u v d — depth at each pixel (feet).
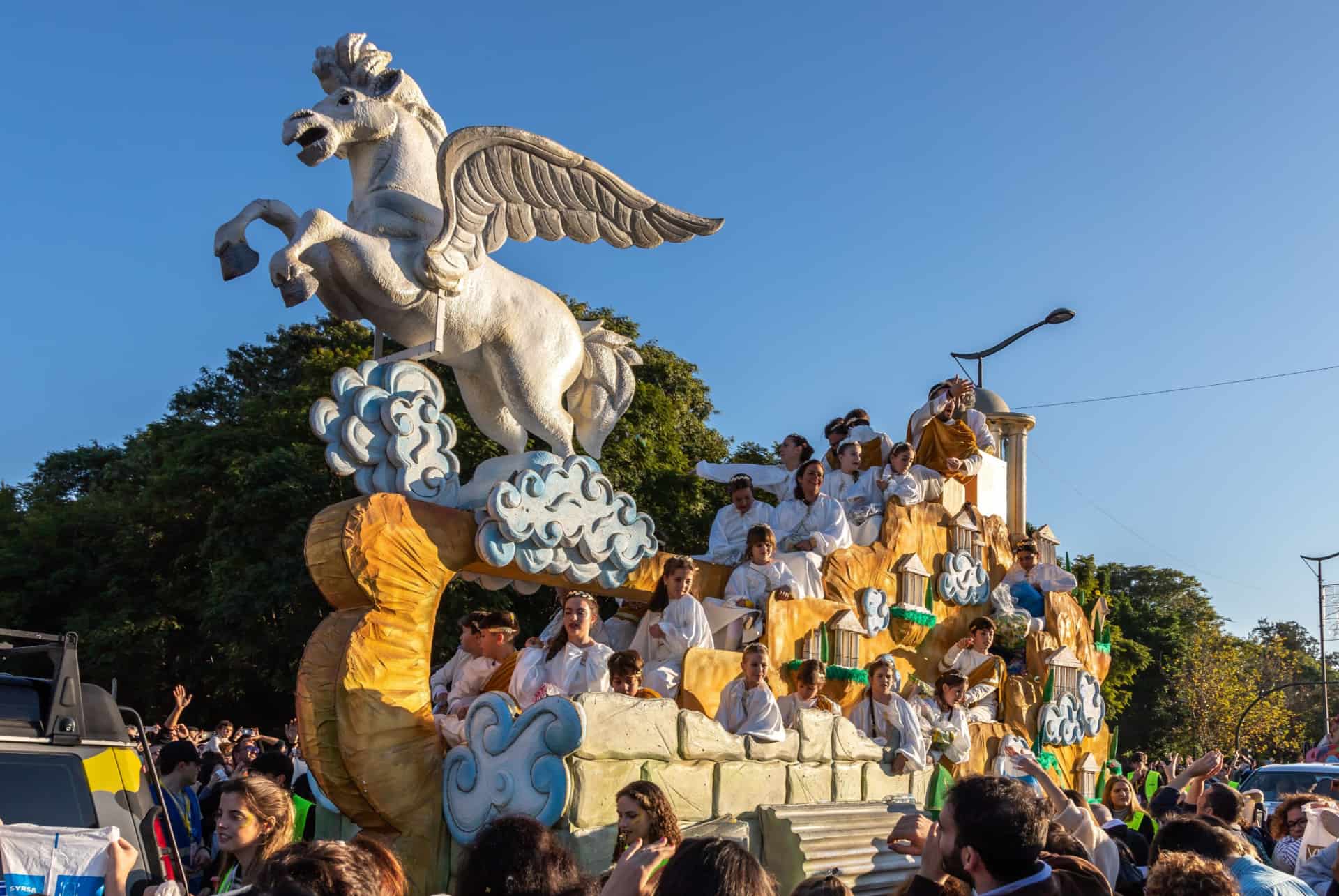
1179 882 16.58
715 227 32.07
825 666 37.52
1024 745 46.75
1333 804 30.94
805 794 33.63
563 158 29.78
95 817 17.75
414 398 28.14
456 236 28.25
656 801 20.13
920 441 47.88
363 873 11.12
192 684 90.43
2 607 92.27
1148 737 184.65
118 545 94.02
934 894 15.24
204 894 21.50
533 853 13.26
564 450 30.68
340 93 28.09
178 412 118.83
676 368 105.40
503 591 77.30
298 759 38.73
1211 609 240.94
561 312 31.22
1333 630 179.63
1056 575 51.01
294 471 82.84
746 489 40.91
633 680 29.27
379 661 26.86
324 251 26.71
